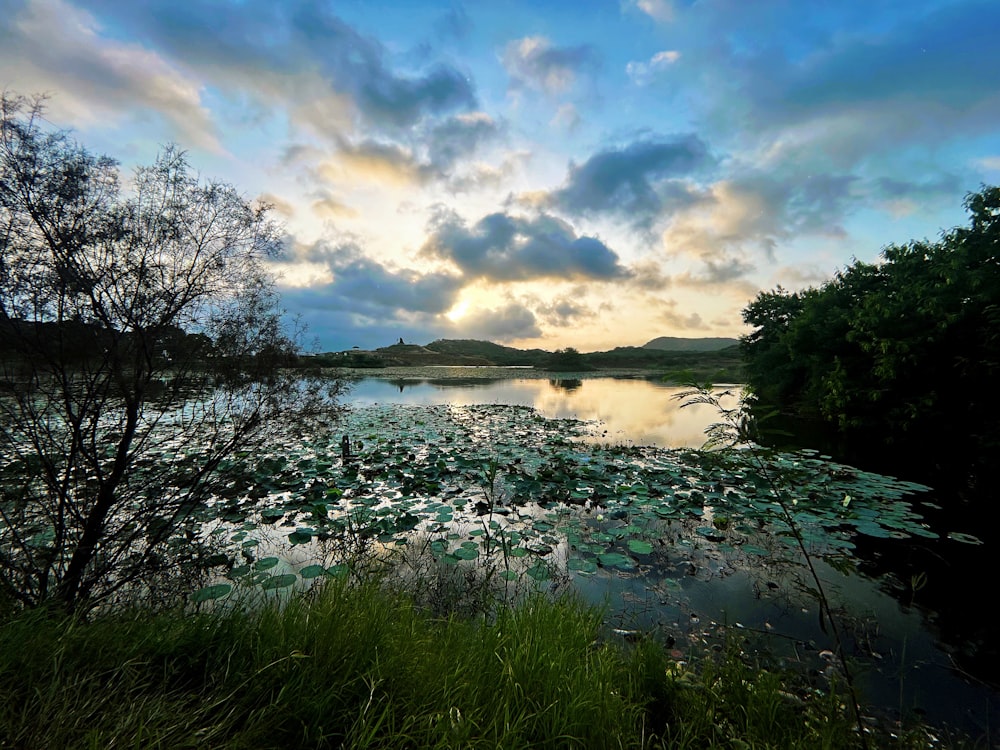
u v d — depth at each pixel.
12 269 2.93
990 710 2.96
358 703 2.09
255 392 4.19
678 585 4.71
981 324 11.43
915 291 13.52
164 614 2.88
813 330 19.20
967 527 6.50
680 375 2.76
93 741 1.54
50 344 3.08
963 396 12.02
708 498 7.44
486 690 2.30
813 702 2.74
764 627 3.96
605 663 2.66
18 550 3.45
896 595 4.55
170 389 3.69
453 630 2.97
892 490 8.21
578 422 16.86
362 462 9.71
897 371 13.12
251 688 2.11
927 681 3.25
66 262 3.11
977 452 10.58
